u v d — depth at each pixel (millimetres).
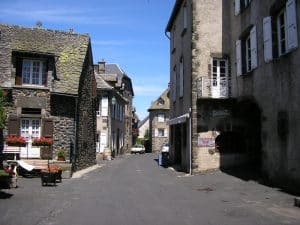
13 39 22094
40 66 21484
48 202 11305
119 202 11297
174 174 20734
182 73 23516
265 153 14930
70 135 21562
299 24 12461
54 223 8406
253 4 16594
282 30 14391
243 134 19781
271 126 14445
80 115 23547
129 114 61781
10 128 20391
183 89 22906
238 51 18578
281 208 9883
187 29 21938
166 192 13422
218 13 20500
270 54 14484
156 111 64250
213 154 19547
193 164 19406
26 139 20781
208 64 20109
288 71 13148
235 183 15094
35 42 22562
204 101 19719
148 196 12492
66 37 24453
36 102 20984
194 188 14414
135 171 23125
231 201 11188
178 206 10516
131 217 9039
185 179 17641
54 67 21781
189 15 21344
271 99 14500
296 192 12219
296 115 12508
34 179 17828
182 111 23141
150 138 66062
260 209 9812
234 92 19359
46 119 20922
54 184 15711
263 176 15031
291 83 12930
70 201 11508
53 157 21000
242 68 18172
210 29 20359
